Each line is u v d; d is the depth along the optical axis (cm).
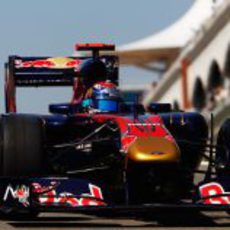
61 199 3020
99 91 3606
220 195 3039
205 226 3072
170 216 3444
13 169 3109
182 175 3192
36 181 3075
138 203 3136
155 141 3062
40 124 3188
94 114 3512
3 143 3114
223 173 3306
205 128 3647
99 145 3450
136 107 3594
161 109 3725
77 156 3553
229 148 3250
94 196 3039
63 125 3478
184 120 3600
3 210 3216
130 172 3078
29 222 3250
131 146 3048
